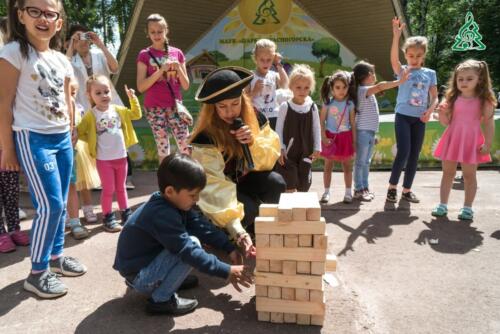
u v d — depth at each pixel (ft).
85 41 15.24
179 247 7.14
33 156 8.39
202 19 28.35
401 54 28.40
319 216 6.89
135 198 16.53
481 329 7.29
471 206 13.34
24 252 11.00
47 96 8.59
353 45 29.66
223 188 8.52
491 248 10.88
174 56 15.15
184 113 14.85
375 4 25.26
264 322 7.48
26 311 7.99
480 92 12.70
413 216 13.64
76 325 7.48
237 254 8.14
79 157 12.92
